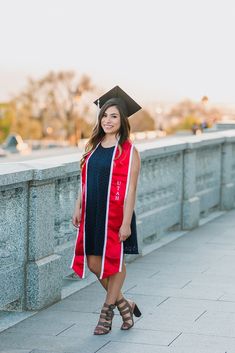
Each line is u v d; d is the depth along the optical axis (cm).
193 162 1177
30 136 7862
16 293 663
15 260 664
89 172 587
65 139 7769
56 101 7819
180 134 4644
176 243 1042
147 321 643
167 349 562
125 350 560
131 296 736
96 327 603
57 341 584
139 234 936
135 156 588
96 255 589
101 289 766
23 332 609
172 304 704
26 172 650
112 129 588
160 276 829
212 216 1319
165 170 1091
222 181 1401
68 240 788
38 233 680
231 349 564
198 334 604
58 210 762
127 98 607
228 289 768
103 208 582
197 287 776
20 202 665
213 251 983
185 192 1157
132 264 897
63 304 703
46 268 686
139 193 992
